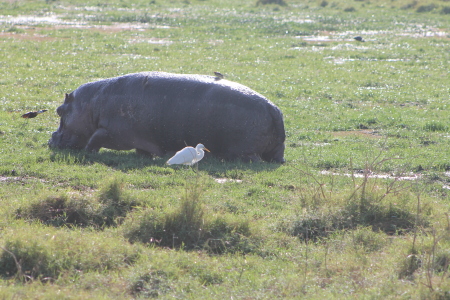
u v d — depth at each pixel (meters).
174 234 29.45
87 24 134.62
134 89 44.59
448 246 27.56
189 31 127.62
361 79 84.00
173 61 94.06
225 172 41.31
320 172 42.62
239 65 93.19
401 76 86.44
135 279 24.06
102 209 32.34
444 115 63.72
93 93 46.12
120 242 27.78
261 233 30.12
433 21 145.25
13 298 21.56
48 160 42.88
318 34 127.94
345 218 32.16
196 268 25.67
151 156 46.25
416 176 41.88
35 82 75.06
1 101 63.84
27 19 139.00
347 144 51.41
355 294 23.36
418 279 24.11
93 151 46.03
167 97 43.75
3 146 45.91
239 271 25.91
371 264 26.45
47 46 104.38
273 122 43.72
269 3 173.88
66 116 46.91
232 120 42.84
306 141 52.47
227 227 30.03
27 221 30.73
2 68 83.50
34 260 25.22
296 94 73.31
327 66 94.12
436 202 35.12
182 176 39.84
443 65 95.44
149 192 35.72
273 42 117.31
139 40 115.31
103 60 92.81
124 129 44.78
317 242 29.95
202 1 179.62
